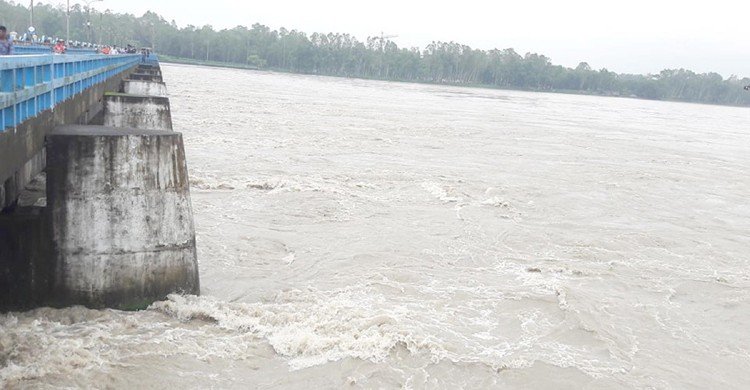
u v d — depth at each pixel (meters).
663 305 18.00
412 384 12.45
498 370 13.23
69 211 13.63
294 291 16.41
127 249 14.12
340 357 13.00
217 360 12.59
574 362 13.93
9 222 13.33
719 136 83.06
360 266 18.77
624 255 22.52
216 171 30.30
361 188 29.45
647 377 13.64
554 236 24.05
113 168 13.84
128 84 41.22
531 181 34.88
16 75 11.95
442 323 15.15
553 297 17.34
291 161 35.00
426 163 38.38
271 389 11.86
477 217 25.62
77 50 50.72
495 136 57.16
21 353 11.93
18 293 13.59
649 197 33.62
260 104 70.00
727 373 14.27
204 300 14.97
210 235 20.45
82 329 13.10
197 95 74.31
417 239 21.92
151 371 11.94
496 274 19.25
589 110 126.06
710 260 22.83
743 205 33.75
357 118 63.88
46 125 14.59
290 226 22.34
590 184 35.75
